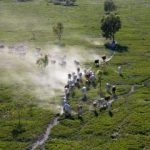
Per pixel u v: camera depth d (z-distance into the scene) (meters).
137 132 113.25
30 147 106.44
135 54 181.50
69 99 132.38
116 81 148.75
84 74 154.12
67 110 122.81
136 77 153.00
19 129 114.12
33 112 123.50
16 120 118.94
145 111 124.81
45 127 115.69
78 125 116.56
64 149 104.44
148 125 116.31
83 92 136.12
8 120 119.06
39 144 107.81
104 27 199.12
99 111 124.56
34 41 197.88
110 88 141.50
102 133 112.50
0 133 112.12
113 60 172.62
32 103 129.75
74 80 144.00
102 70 159.38
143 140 109.00
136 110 125.31
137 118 120.19
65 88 137.25
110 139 109.69
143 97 135.25
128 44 197.00
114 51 185.75
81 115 121.94
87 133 112.62
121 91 139.38
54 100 131.75
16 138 110.31
